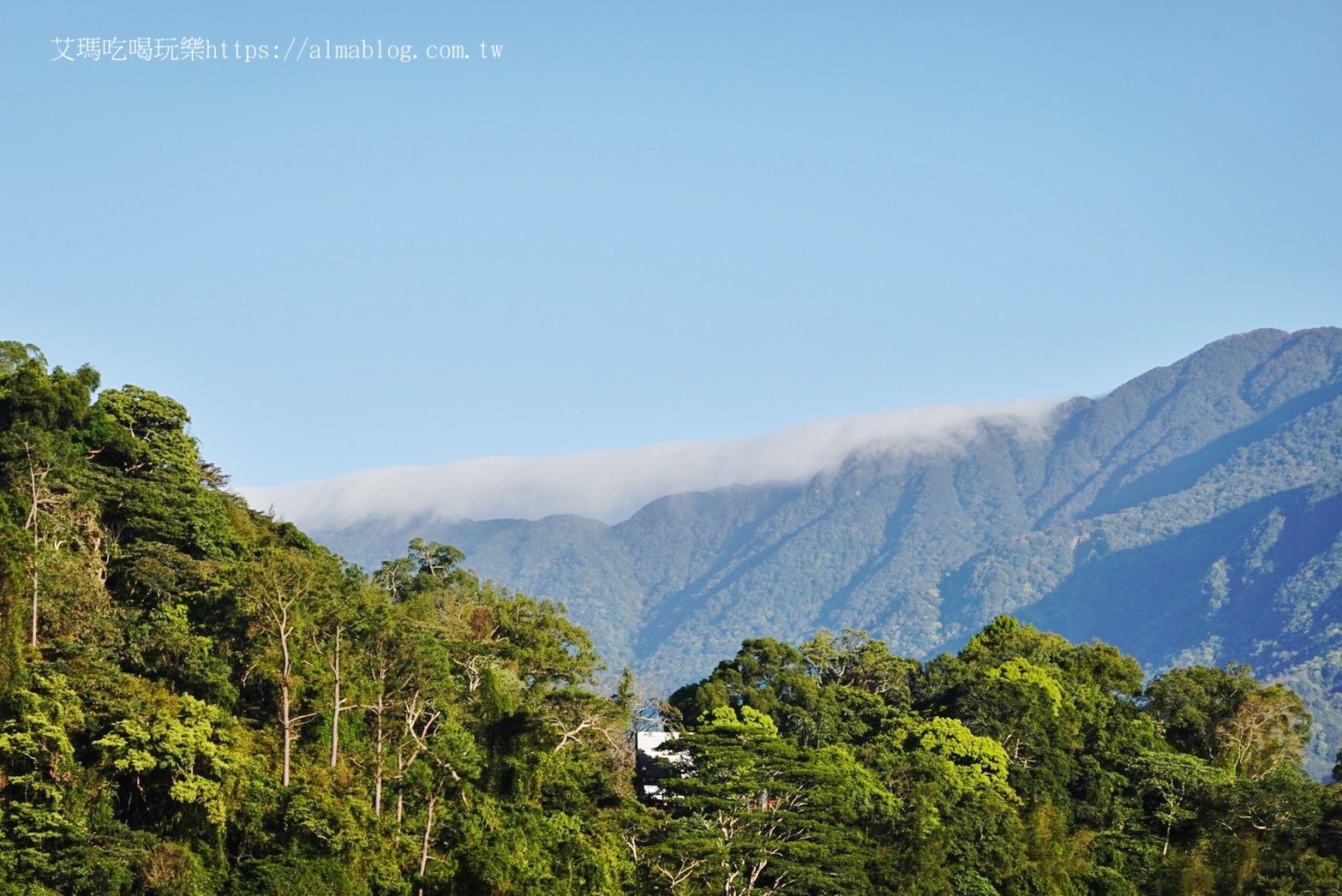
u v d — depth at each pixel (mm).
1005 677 159875
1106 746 157125
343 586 123688
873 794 126750
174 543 118938
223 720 94500
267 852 89875
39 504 109062
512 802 109812
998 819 131375
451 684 119688
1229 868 135125
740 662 173250
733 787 116812
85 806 84375
